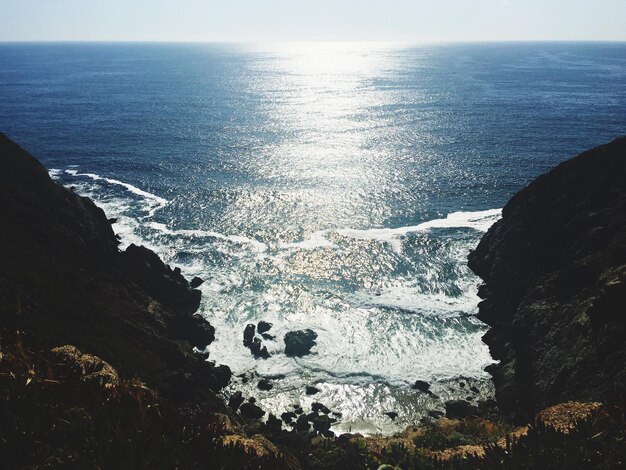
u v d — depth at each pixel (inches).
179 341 1304.1
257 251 1903.3
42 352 358.9
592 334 1048.2
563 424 502.3
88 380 315.3
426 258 1841.8
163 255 1867.6
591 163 1577.3
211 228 2108.8
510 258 1571.1
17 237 1279.5
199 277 1715.1
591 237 1358.3
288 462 437.1
